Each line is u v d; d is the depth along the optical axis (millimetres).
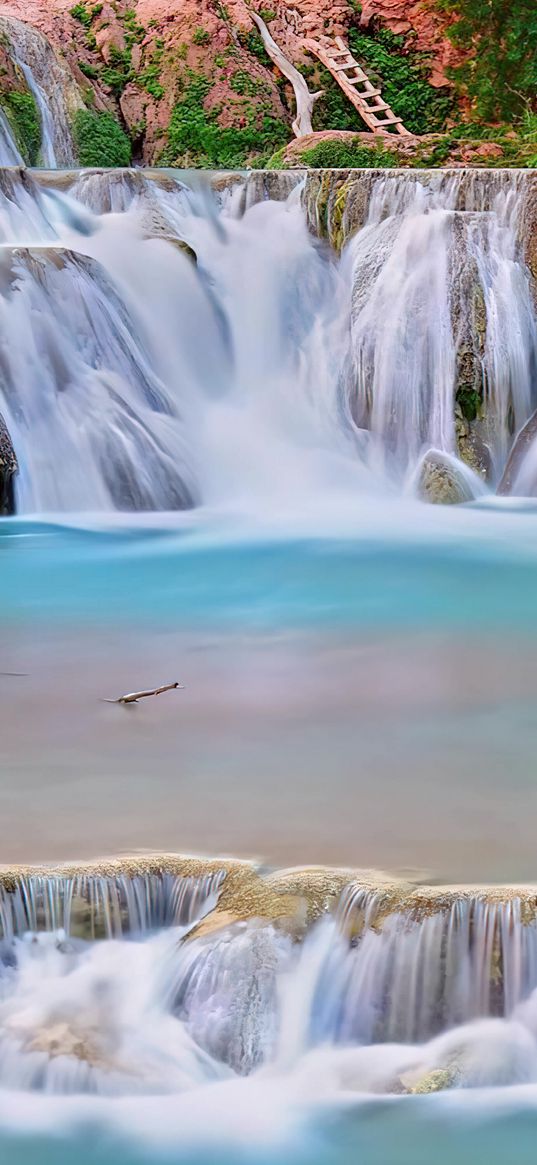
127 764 7598
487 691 9031
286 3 33281
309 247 20516
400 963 5680
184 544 14617
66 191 20719
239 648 10219
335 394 19422
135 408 17391
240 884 6043
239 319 20250
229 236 20859
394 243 19109
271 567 13430
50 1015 5703
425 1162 4969
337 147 26625
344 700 8820
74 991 5832
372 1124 5184
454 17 32406
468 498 17547
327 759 7672
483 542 14820
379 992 5680
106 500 16375
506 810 6895
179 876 6156
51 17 30281
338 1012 5688
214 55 30750
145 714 8523
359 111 31547
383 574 13148
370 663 9766
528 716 8469
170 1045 5598
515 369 18266
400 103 32406
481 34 30203
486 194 18969
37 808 6953
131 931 6098
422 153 26375
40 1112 5262
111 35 30875
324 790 7184
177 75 30594
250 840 6531
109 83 30750
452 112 32500
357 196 19984
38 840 6531
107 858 6293
